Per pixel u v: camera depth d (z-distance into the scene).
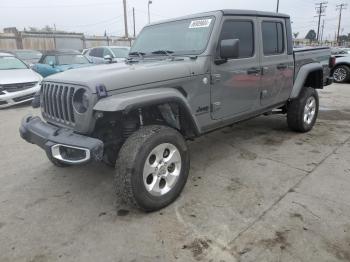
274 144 4.98
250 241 2.61
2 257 2.54
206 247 2.56
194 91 3.46
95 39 31.86
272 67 4.47
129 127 3.10
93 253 2.54
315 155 4.47
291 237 2.64
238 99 4.03
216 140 5.24
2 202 3.40
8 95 8.21
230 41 3.31
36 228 2.91
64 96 3.05
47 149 2.93
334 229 2.73
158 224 2.89
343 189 3.45
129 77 2.93
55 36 29.92
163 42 4.04
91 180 3.87
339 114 7.09
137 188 2.85
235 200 3.27
